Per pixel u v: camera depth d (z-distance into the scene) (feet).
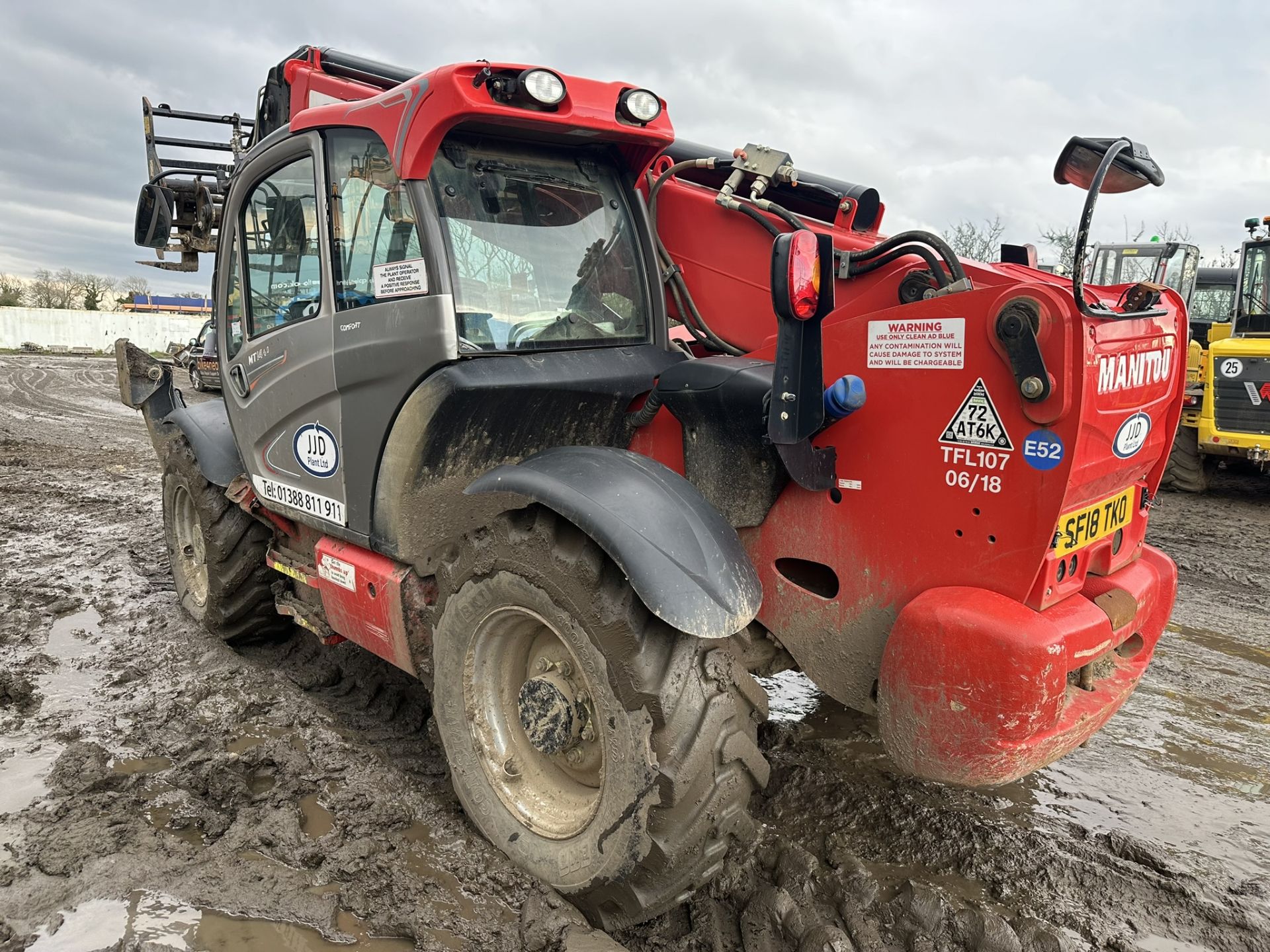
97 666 13.02
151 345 142.72
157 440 15.20
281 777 9.84
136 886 7.91
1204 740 11.35
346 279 9.35
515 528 7.56
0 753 10.39
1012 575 6.63
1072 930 7.72
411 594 9.04
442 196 8.32
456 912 7.59
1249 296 28.32
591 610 6.89
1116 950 7.48
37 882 7.93
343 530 9.84
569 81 8.50
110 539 20.20
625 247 9.68
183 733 10.91
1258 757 10.93
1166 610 8.80
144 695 12.04
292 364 10.22
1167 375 7.86
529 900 7.56
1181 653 14.47
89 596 16.16
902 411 7.05
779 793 9.73
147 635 14.25
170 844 8.51
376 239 8.81
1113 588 7.83
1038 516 6.42
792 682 12.78
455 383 7.94
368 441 9.14
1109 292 8.46
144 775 9.79
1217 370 27.25
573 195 9.30
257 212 10.98
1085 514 7.06
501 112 7.88
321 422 9.91
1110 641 7.24
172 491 14.62
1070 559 6.89
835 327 7.42
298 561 11.59
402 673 12.69
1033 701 6.42
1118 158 7.08
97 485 26.48
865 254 8.18
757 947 7.38
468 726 8.38
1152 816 9.52
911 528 7.13
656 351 9.56
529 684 7.75
